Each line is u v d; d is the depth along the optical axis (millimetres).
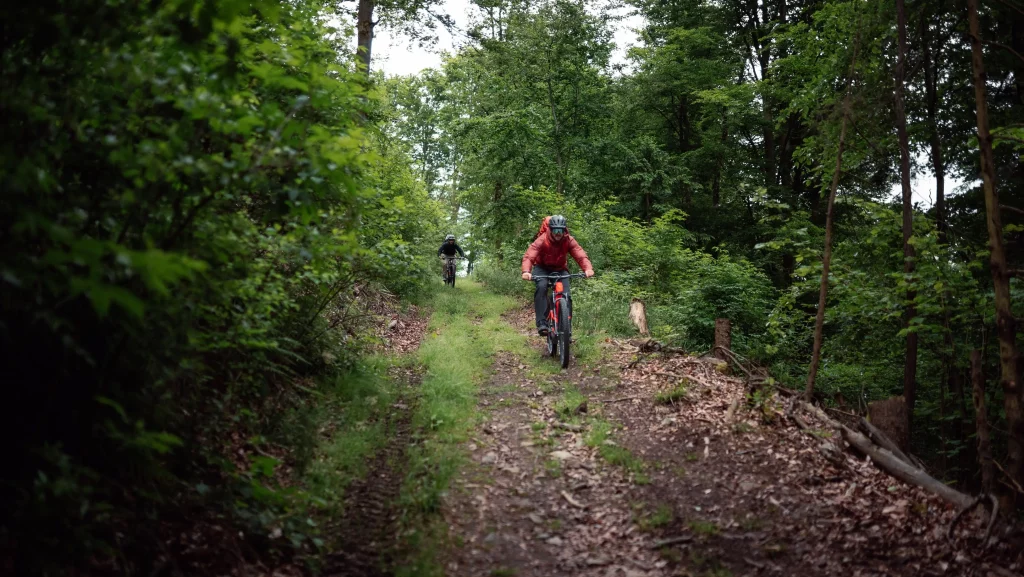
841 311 8094
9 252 2432
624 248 14977
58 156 2744
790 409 5984
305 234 3863
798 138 19500
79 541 2773
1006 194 9984
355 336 7598
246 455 4457
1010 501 4641
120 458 3236
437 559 3791
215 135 3152
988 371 8516
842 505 4523
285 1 5223
